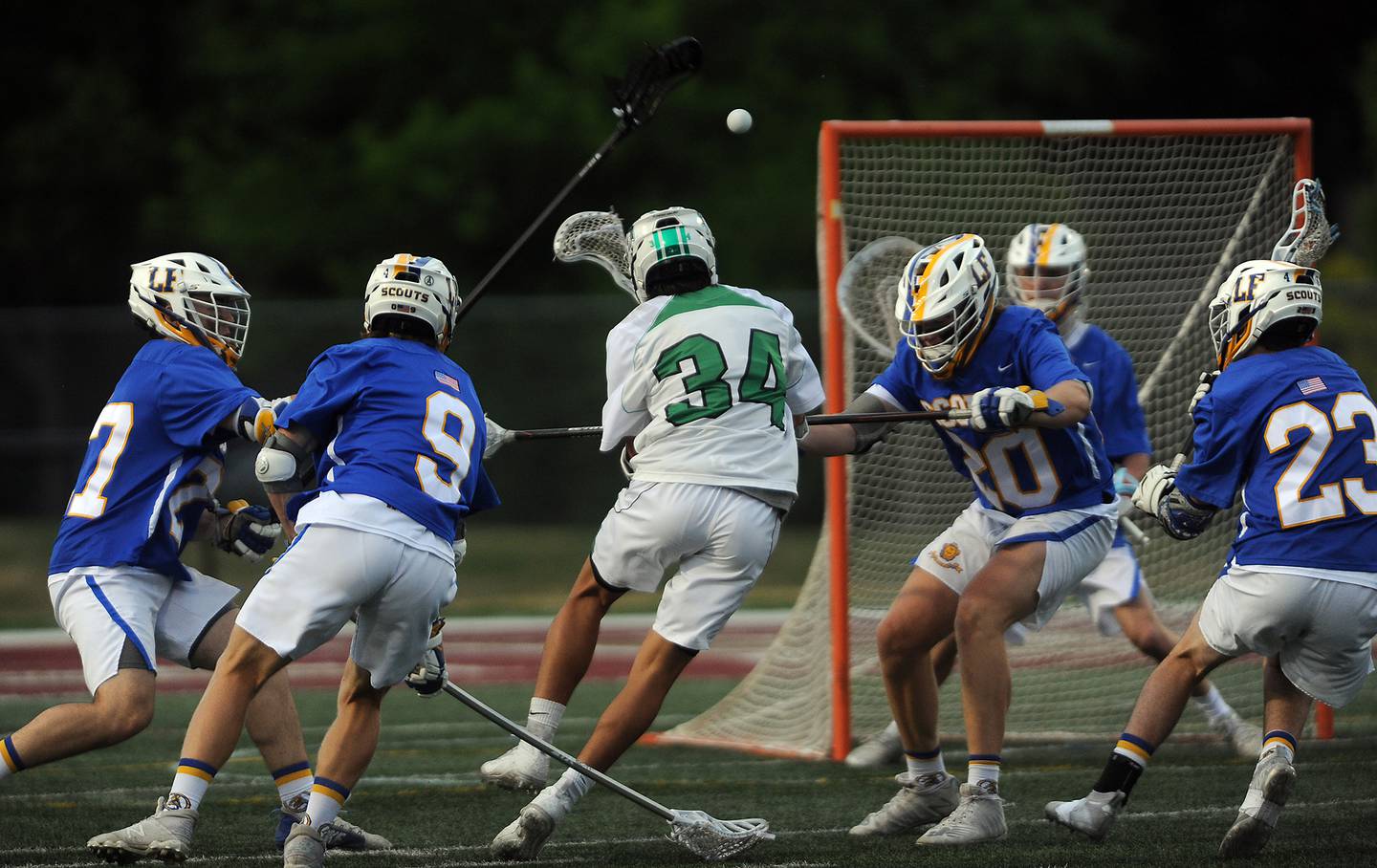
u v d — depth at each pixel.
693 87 67.88
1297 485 15.80
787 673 26.02
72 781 21.70
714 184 68.00
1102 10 77.12
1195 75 86.44
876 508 27.67
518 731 16.25
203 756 14.70
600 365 56.66
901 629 17.83
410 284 15.88
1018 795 20.31
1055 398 16.92
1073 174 27.27
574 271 69.00
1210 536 27.95
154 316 16.95
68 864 16.39
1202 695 23.22
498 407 56.66
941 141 25.83
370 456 14.94
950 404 18.12
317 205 69.25
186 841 14.66
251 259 69.12
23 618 43.56
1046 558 17.52
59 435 54.72
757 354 16.88
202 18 76.56
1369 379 48.75
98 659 15.92
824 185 23.34
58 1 80.88
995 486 17.97
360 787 21.41
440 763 23.45
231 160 73.62
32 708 29.27
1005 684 17.25
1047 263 22.34
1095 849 16.77
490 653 36.44
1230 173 26.45
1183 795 19.95
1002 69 71.88
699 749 24.56
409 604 14.84
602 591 17.58
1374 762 21.91
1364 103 76.19
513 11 71.81
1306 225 17.97
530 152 66.94
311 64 71.06
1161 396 26.94
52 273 79.94
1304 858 16.06
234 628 14.80
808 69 70.00
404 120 71.69
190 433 16.28
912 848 17.06
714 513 16.44
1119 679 29.56
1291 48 87.19
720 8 69.44
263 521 17.08
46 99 81.62
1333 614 15.63
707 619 16.56
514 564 51.62
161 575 16.48
